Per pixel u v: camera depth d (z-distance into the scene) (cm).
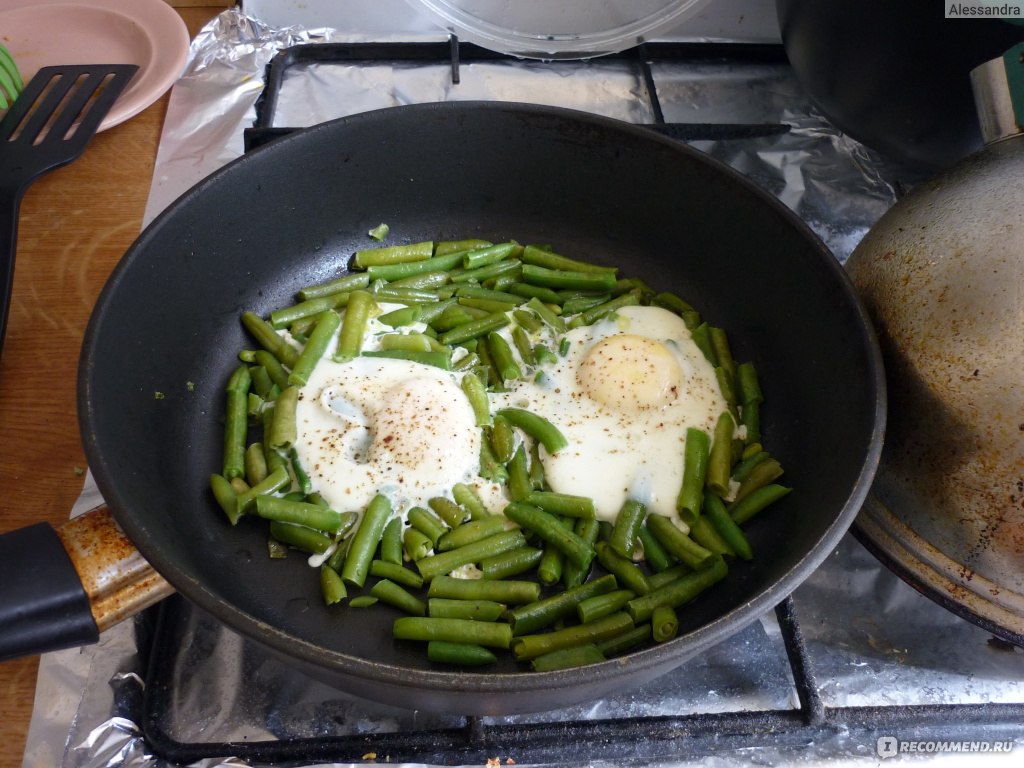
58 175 46
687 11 51
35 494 35
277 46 53
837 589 35
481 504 35
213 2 54
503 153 41
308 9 54
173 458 34
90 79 47
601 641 31
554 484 35
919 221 31
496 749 30
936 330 29
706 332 39
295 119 49
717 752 30
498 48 51
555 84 51
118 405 31
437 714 31
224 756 29
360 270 43
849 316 31
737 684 32
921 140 41
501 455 36
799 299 35
